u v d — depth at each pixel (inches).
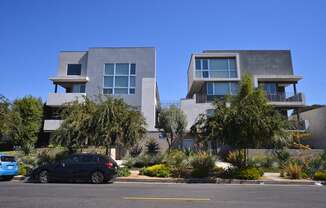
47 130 1243.8
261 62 1482.5
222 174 666.2
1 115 920.9
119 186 521.7
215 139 677.9
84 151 887.7
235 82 1409.9
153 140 1187.9
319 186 556.4
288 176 667.4
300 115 1478.8
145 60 1360.7
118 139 748.0
